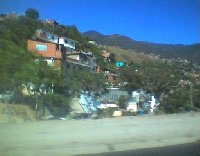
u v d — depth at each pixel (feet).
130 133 36.94
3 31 73.15
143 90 82.02
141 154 31.76
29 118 53.01
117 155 31.48
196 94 59.62
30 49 83.46
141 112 61.62
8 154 29.50
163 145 36.81
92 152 32.60
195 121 42.11
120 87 90.99
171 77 76.95
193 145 36.86
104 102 82.28
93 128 35.76
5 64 64.49
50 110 58.95
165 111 58.85
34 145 31.65
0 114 50.39
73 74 88.94
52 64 96.63
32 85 67.67
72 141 33.32
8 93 60.13
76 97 75.41
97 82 87.81
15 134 32.35
